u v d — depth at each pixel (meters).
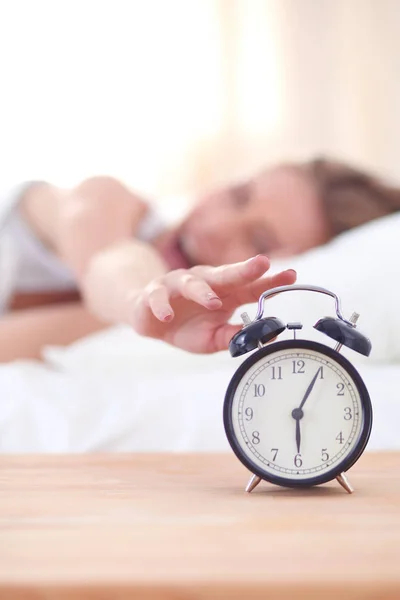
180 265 2.05
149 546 0.52
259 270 0.73
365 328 1.37
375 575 0.45
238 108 3.17
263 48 3.17
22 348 1.73
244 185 2.04
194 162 3.18
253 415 0.71
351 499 0.67
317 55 3.16
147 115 3.18
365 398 0.70
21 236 2.03
